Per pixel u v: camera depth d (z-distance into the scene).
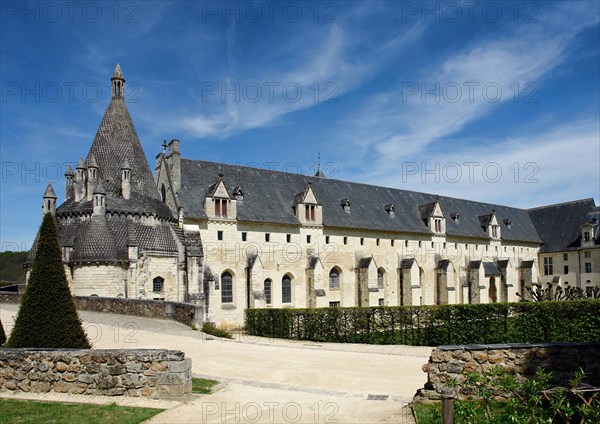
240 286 56.97
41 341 21.56
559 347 15.89
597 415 9.91
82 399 16.20
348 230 68.44
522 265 93.75
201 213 55.50
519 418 10.26
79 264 45.06
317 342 37.22
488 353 15.96
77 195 50.25
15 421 14.02
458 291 82.56
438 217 80.81
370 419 14.36
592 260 89.25
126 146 54.41
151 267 48.34
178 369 16.50
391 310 37.59
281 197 65.50
